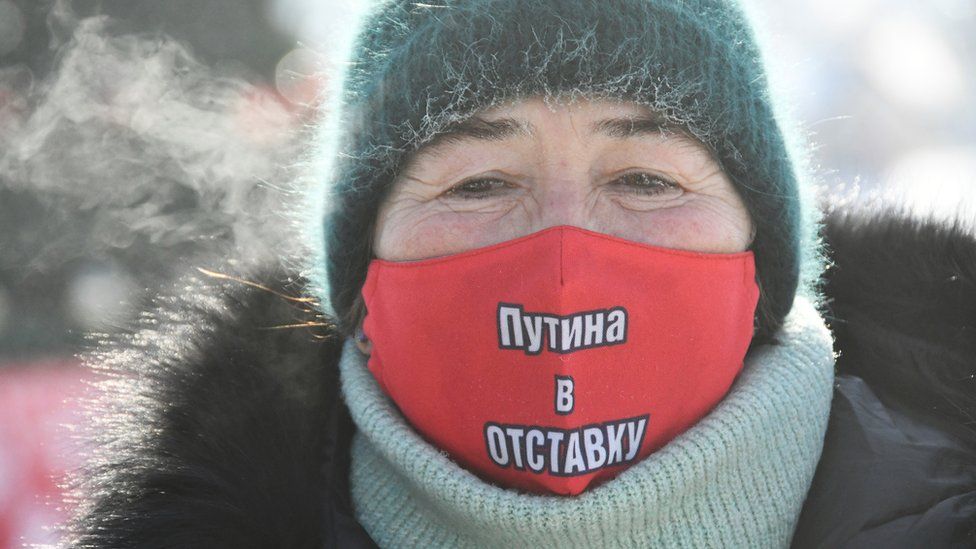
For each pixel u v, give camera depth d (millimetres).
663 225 1827
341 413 2012
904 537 1714
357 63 1937
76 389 2557
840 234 2092
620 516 1702
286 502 1817
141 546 1798
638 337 1804
